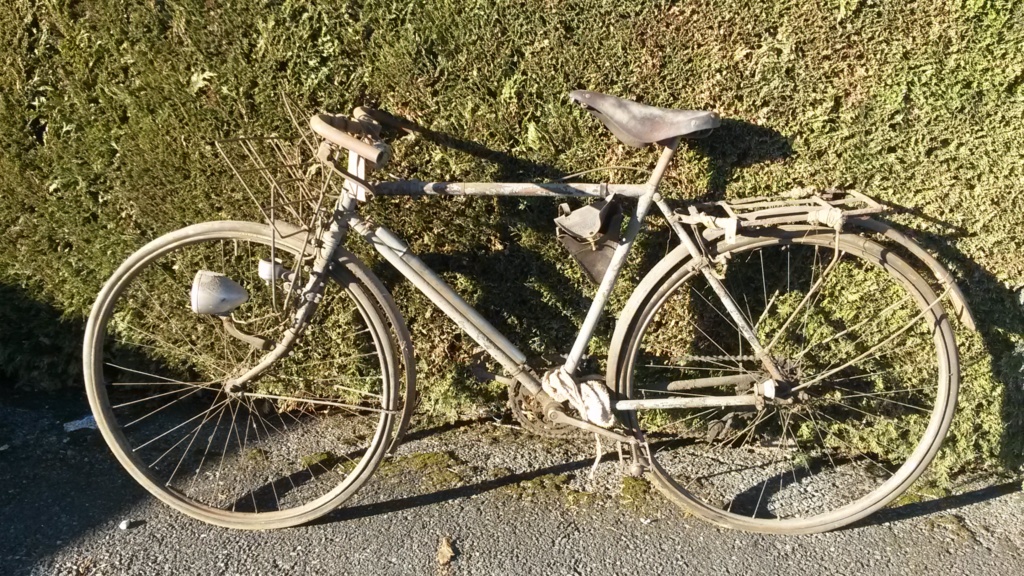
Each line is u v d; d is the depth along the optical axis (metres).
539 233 2.86
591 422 2.62
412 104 2.72
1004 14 2.48
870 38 2.56
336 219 2.44
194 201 2.89
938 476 2.98
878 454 3.10
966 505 2.86
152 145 2.82
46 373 3.27
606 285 2.58
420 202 2.85
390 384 2.63
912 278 2.59
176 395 3.27
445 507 2.76
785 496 2.87
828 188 2.73
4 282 3.10
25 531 2.59
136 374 3.23
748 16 2.56
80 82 2.77
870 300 2.88
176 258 2.99
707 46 2.61
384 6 2.62
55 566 2.46
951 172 2.69
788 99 2.64
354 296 2.54
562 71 2.66
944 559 2.58
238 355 3.12
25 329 3.18
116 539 2.58
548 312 2.99
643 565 2.53
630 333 2.63
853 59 2.59
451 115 2.72
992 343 2.88
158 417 3.21
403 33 2.63
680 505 2.73
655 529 2.69
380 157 2.18
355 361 3.12
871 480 2.97
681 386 2.72
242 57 2.68
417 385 3.13
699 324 2.96
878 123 2.65
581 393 2.61
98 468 2.91
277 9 2.62
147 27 2.68
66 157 2.88
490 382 3.13
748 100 2.65
